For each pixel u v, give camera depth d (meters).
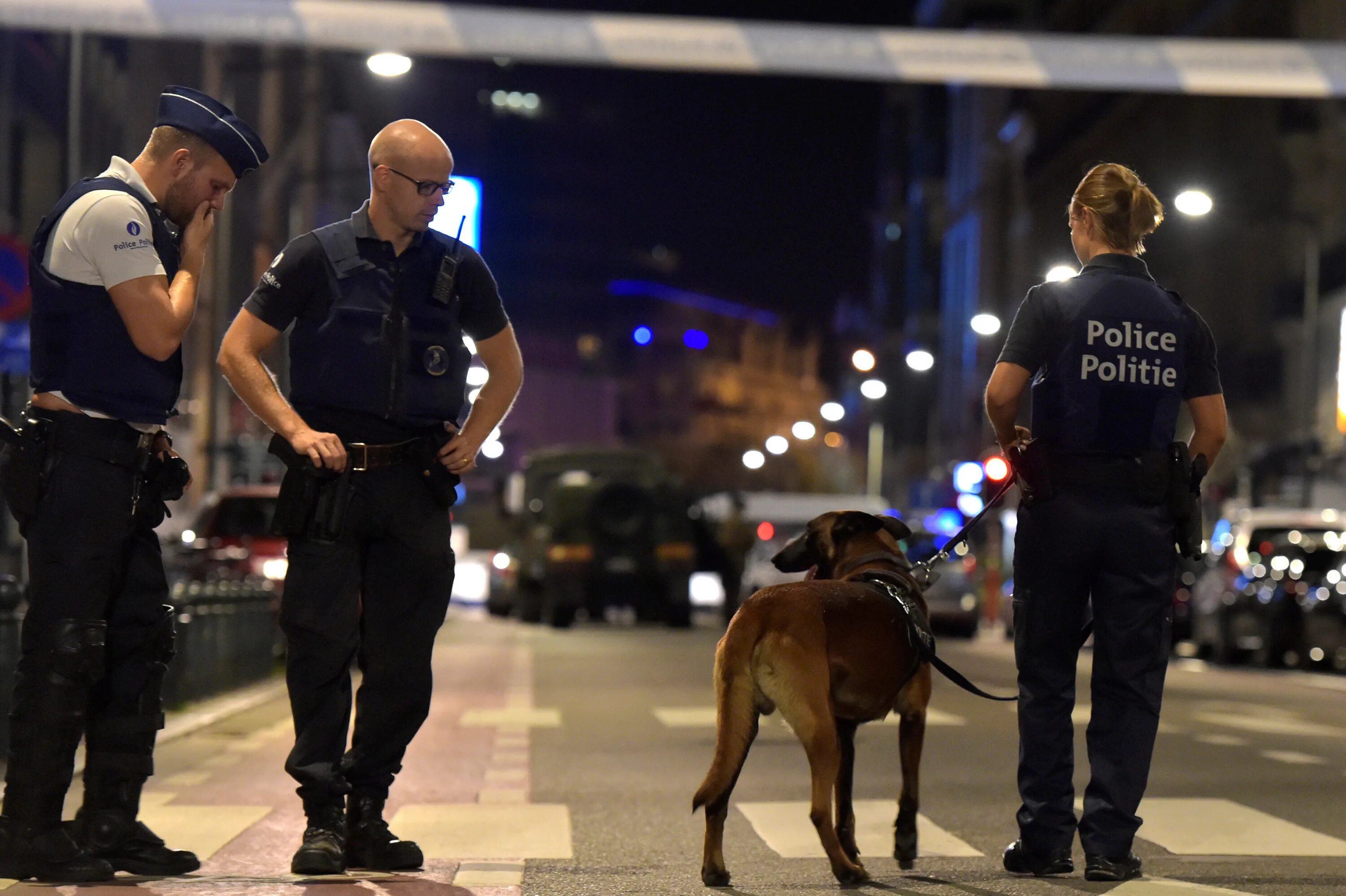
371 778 13.78
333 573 13.41
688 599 72.38
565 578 71.50
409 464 13.67
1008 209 167.38
